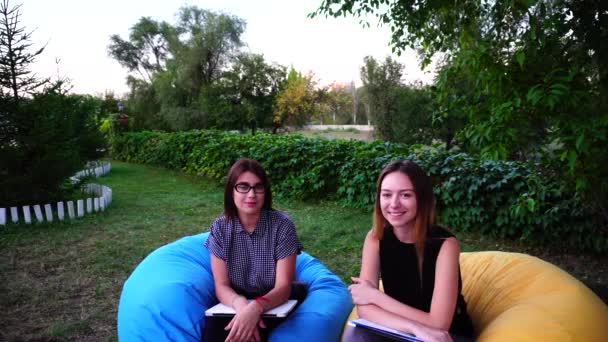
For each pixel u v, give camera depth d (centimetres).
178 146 1446
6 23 721
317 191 843
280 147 898
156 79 3033
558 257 519
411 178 201
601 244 504
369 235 225
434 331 187
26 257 521
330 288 289
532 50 267
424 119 1316
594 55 267
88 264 498
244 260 258
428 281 202
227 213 258
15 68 735
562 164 291
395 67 1500
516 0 271
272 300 239
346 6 423
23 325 351
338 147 827
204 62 2953
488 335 195
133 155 1855
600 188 286
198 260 314
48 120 771
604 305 215
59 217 701
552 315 195
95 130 1253
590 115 248
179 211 798
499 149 269
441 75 298
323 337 241
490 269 265
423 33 415
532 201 367
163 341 245
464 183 595
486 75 267
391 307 201
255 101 2661
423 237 202
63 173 766
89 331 342
